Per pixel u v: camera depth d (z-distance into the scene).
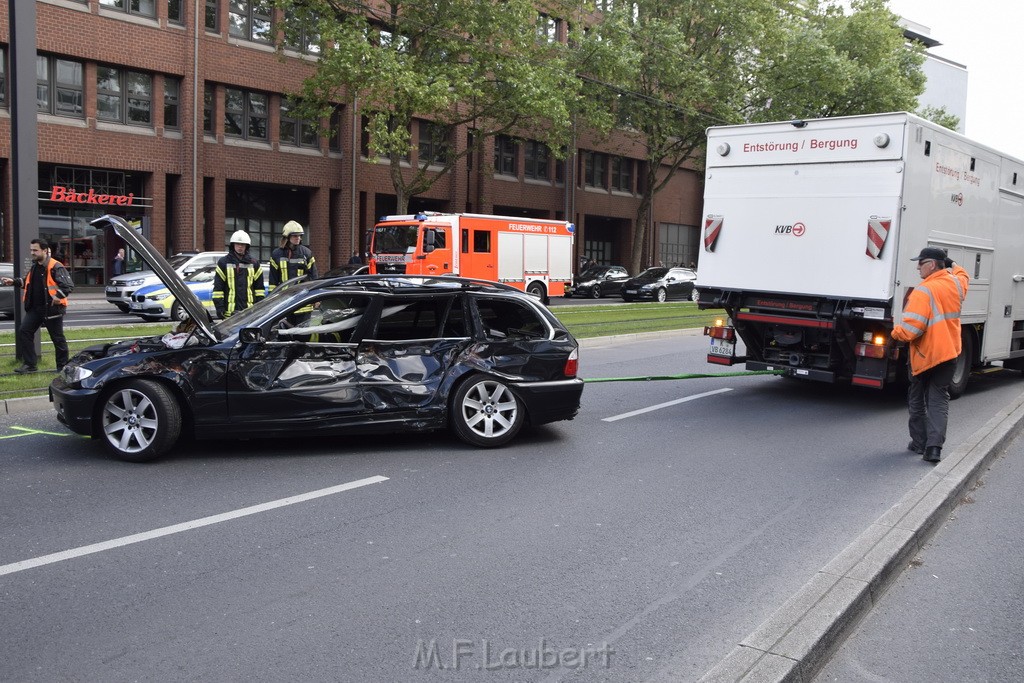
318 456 7.41
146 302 19.20
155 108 28.75
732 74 37.28
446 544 5.28
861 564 4.75
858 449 8.31
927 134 9.83
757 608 4.41
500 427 7.96
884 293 9.67
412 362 7.60
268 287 11.41
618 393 11.37
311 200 33.75
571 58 33.56
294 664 3.68
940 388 7.70
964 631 4.27
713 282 11.16
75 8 26.47
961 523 6.06
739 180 10.90
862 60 38.88
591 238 49.12
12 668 3.58
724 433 8.95
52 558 4.85
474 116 31.14
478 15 28.25
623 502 6.30
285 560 4.92
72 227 28.55
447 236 26.28
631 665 3.76
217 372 6.99
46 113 26.58
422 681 3.56
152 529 5.38
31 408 8.93
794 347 10.92
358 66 26.23
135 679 3.51
